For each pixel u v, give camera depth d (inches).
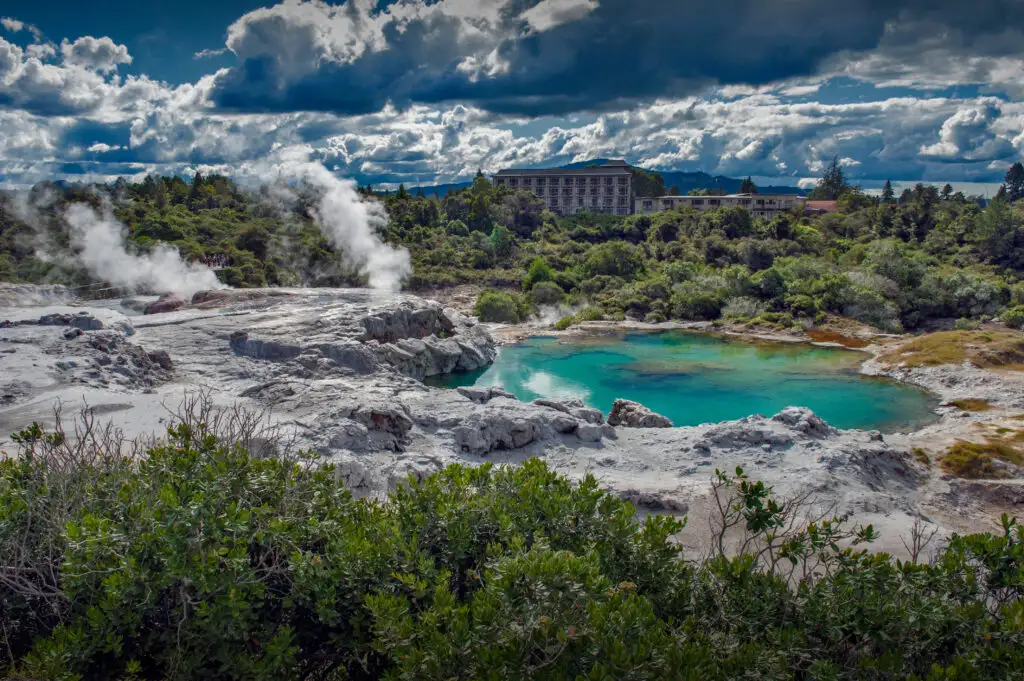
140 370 1039.6
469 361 1715.1
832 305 2509.8
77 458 378.0
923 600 272.4
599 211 5959.6
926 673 266.8
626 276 3065.9
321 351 1210.6
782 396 1505.9
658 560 314.5
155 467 353.7
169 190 4133.9
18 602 295.9
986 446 943.0
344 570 291.3
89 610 262.8
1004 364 1667.1
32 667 251.1
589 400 1451.8
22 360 936.9
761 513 345.7
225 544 295.3
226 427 548.7
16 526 305.1
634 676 224.1
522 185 6072.8
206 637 268.8
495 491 359.6
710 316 2571.4
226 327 1326.3
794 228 3843.5
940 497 807.1
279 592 308.7
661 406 1418.6
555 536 323.6
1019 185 6579.7
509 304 2536.9
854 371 1753.2
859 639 276.8
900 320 2477.9
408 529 319.9
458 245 3730.3
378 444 716.0
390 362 1414.9
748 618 283.0
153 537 280.4
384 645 261.1
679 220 4116.6
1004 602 296.5
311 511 338.3
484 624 245.9
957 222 3742.6
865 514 678.5
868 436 896.9
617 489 658.2
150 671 287.0
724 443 825.5
